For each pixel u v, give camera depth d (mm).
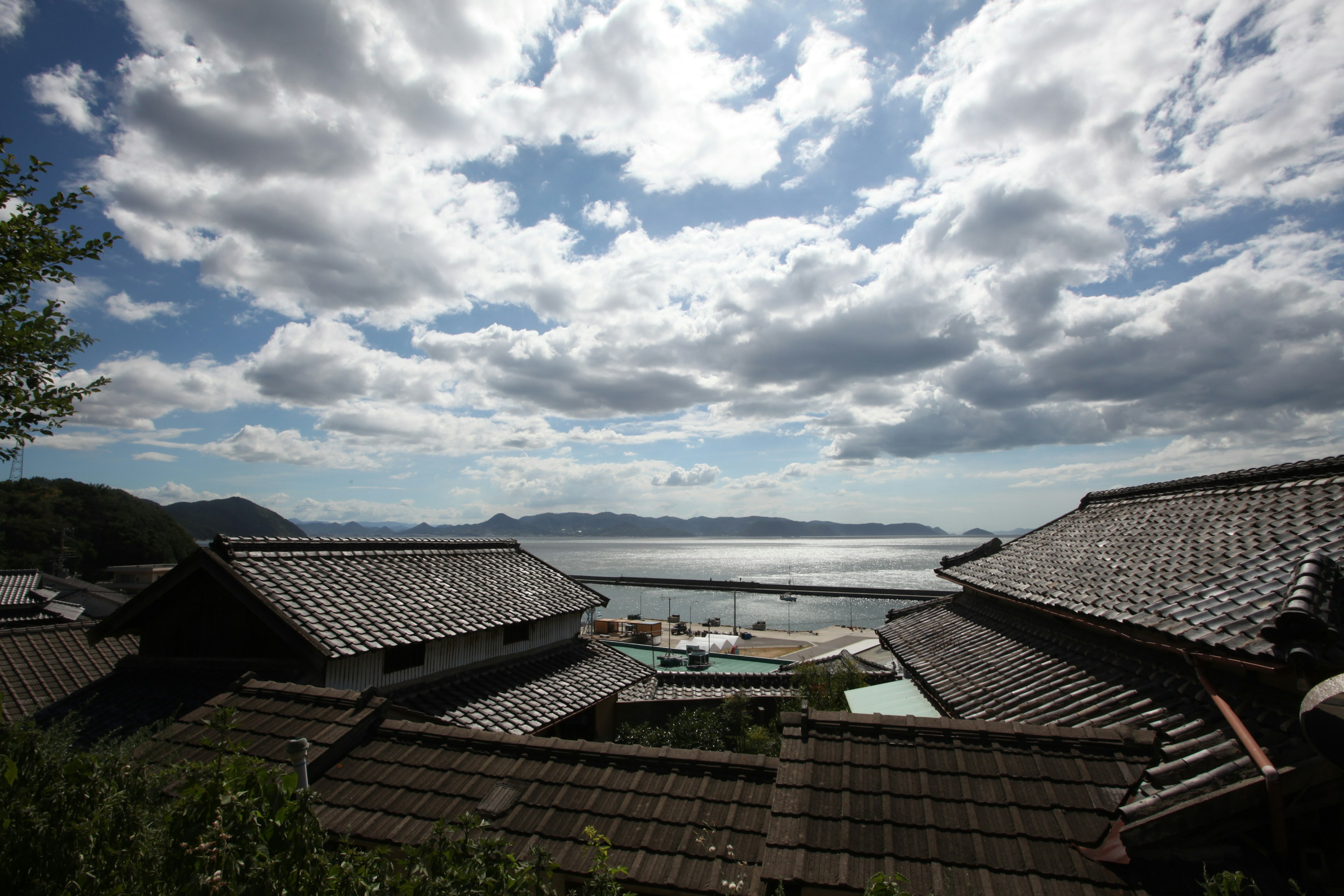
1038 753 6055
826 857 5219
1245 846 5129
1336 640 5188
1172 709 6969
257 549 12289
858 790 5852
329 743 7656
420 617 12516
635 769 7043
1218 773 5242
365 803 6906
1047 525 15641
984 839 5262
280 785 3959
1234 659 5906
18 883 3346
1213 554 8469
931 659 12469
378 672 11672
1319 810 5000
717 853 5863
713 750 15852
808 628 84875
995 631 12562
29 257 7293
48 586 34375
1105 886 4871
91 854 3527
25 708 12766
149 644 12133
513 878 4023
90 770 4066
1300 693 5652
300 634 10430
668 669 44594
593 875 4848
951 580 14859
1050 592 10195
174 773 4469
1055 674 9344
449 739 7789
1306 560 5934
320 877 3627
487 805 6664
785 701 18031
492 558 17250
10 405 7488
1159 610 7445
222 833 3398
